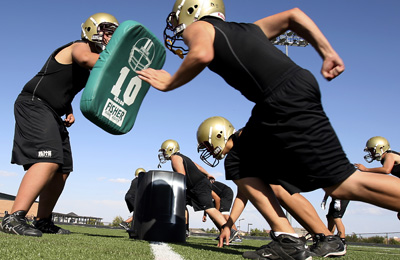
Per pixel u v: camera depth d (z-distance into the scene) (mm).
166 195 3896
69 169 3514
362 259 3045
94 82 2873
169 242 3807
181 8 2174
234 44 1891
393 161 5082
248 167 2176
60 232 3771
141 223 3855
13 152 2977
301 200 2635
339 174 1723
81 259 1624
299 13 1947
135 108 3303
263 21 2084
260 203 2174
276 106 1773
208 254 2424
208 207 4848
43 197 3562
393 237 15922
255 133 1963
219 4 2158
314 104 1772
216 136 4254
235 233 4793
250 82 1862
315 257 2914
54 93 3123
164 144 7613
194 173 4914
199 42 1869
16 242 2094
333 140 1754
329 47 1810
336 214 5949
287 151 1794
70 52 3230
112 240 3264
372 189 1688
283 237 2133
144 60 3248
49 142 2943
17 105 3037
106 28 3293
